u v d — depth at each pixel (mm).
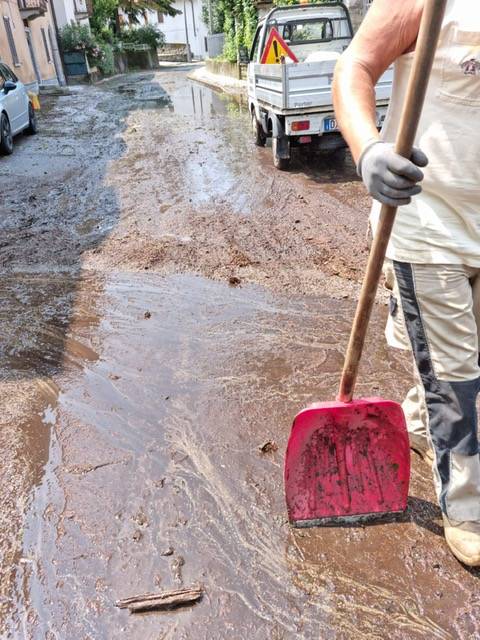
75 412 3080
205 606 1993
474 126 1693
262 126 9383
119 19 42406
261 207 6492
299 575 2092
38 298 4461
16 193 7578
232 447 2773
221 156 9281
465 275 1857
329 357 3514
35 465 2695
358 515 2281
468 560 2045
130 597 2031
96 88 24328
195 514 2379
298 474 2205
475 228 1823
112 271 4898
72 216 6480
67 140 11609
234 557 2174
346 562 2135
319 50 9695
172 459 2701
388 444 2197
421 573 2080
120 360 3568
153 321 4035
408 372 3338
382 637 1864
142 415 3037
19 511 2428
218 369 3430
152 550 2215
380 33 1720
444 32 1609
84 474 2623
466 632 1872
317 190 7105
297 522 2281
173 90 21719
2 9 19109
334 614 1947
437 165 1762
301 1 15000
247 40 21312
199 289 4492
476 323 2021
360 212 6199
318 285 4492
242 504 2422
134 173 8383
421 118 1763
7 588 2084
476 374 1933
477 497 2057
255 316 4043
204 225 5934
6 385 3350
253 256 5082
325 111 7457
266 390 3209
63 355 3654
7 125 10312
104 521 2355
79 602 2023
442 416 1984
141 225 6035
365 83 1738
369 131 1615
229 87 20922
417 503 2383
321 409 2078
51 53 27141
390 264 2064
